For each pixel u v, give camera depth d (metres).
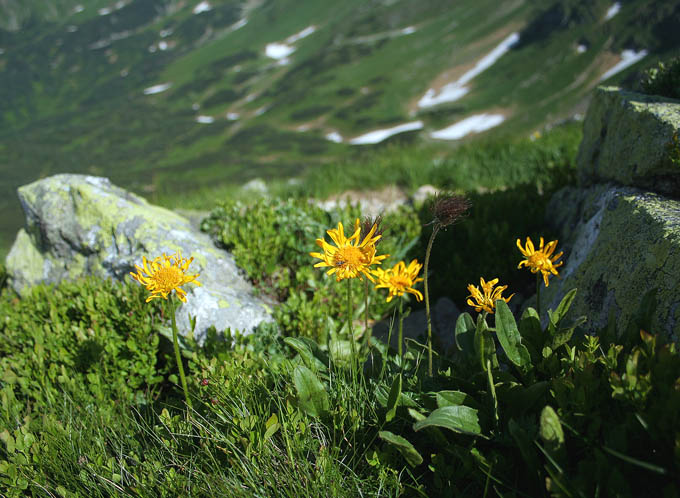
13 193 69.75
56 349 3.67
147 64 177.00
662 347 1.78
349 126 90.19
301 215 5.16
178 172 74.94
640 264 2.62
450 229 5.25
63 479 2.51
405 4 160.12
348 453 2.34
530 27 106.25
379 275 2.13
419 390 2.38
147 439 2.79
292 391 2.53
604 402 1.96
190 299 3.97
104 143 102.50
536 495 1.94
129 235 4.67
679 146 3.06
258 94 127.69
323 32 164.12
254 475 2.22
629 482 1.76
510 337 2.33
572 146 8.02
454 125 73.75
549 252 2.40
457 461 2.15
